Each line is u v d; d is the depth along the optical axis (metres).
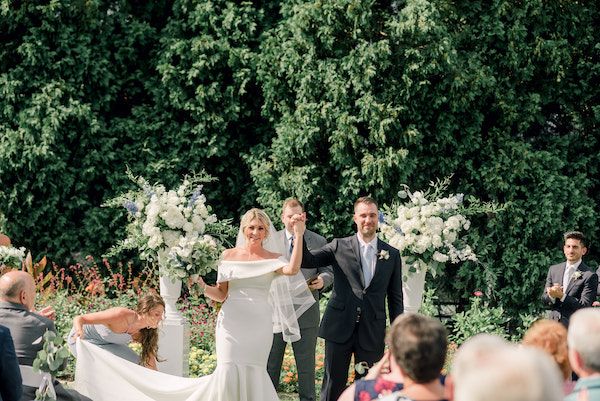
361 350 6.05
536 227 10.92
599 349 2.63
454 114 10.99
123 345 6.38
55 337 4.72
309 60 10.97
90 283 9.80
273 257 6.16
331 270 6.82
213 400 5.98
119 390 6.05
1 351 3.97
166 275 6.38
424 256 6.42
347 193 10.92
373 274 6.09
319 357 8.59
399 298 6.13
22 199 11.41
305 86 11.00
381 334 6.07
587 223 11.03
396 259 6.16
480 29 11.23
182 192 6.56
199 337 9.29
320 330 6.17
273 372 6.73
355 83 10.73
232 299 6.08
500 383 1.80
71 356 8.56
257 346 5.98
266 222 6.19
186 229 6.31
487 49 11.27
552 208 10.84
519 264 10.93
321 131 11.05
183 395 6.09
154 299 6.33
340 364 6.07
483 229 11.26
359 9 10.77
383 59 10.60
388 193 10.90
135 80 12.23
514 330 11.10
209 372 8.28
